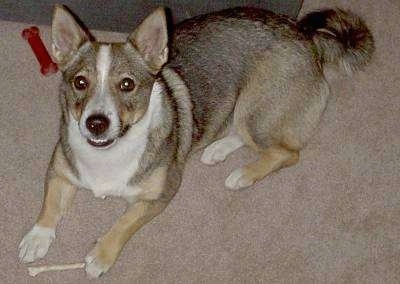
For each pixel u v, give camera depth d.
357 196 1.87
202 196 1.84
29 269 1.72
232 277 1.76
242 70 1.77
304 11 2.09
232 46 1.76
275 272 1.77
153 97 1.62
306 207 1.85
